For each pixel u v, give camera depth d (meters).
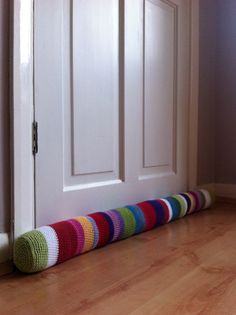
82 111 1.14
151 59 1.45
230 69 1.87
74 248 0.94
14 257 0.85
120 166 1.31
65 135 1.09
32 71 0.96
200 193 1.61
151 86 1.46
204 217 1.49
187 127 1.71
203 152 1.84
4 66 0.88
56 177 1.05
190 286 0.78
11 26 0.89
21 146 0.92
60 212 1.07
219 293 0.74
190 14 1.70
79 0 1.12
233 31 1.85
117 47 1.28
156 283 0.79
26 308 0.68
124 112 1.31
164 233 1.22
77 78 1.12
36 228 0.95
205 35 1.82
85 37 1.14
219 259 0.95
